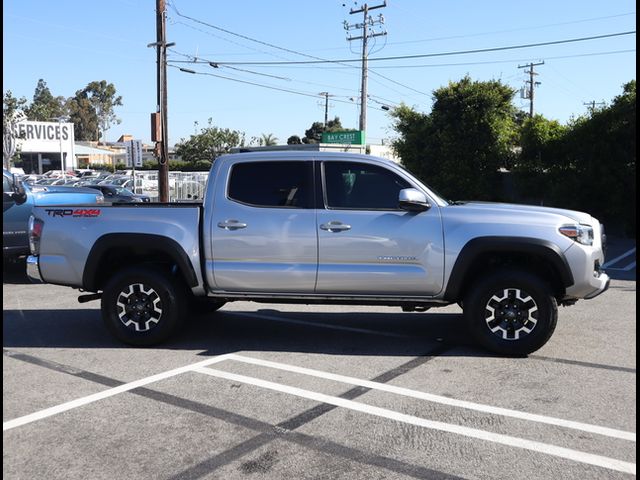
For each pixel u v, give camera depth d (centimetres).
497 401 475
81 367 568
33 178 4075
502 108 2155
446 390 500
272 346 639
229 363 578
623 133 1711
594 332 693
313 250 600
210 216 616
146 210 627
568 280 573
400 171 610
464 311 601
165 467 369
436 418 442
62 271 639
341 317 778
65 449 394
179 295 632
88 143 9794
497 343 588
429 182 2208
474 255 578
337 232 596
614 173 1747
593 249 582
